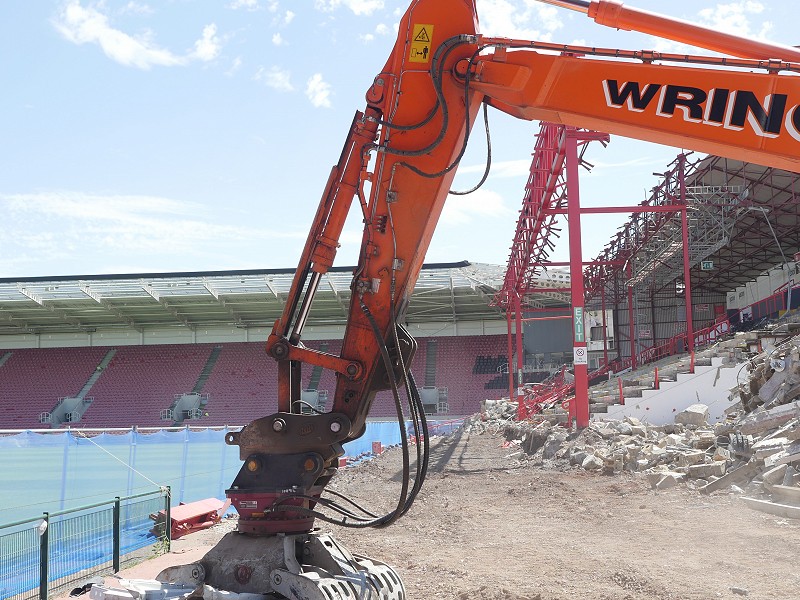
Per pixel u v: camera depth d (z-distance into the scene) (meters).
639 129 5.75
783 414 12.54
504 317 61.91
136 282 55.88
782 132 5.42
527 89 5.95
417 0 6.29
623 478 14.64
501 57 6.05
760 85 5.50
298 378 6.43
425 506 14.45
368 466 22.97
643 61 5.78
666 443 16.03
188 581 6.07
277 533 6.04
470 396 57.47
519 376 36.78
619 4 5.70
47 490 16.56
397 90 6.25
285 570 5.79
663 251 37.62
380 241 6.20
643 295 53.59
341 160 6.32
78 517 9.78
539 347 59.38
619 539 9.73
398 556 9.95
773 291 42.12
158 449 18.08
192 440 19.17
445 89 6.21
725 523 9.77
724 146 5.55
